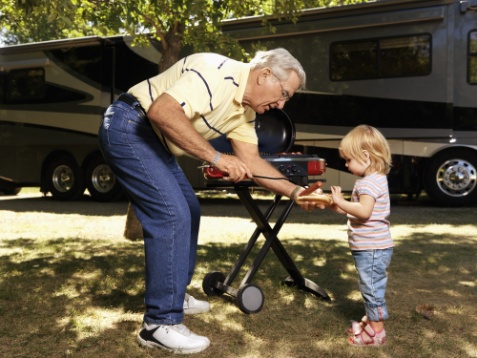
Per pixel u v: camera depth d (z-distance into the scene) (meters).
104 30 6.65
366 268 3.00
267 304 3.74
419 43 9.90
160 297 2.95
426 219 8.38
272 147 4.11
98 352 2.92
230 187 3.70
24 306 3.74
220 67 2.91
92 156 12.01
